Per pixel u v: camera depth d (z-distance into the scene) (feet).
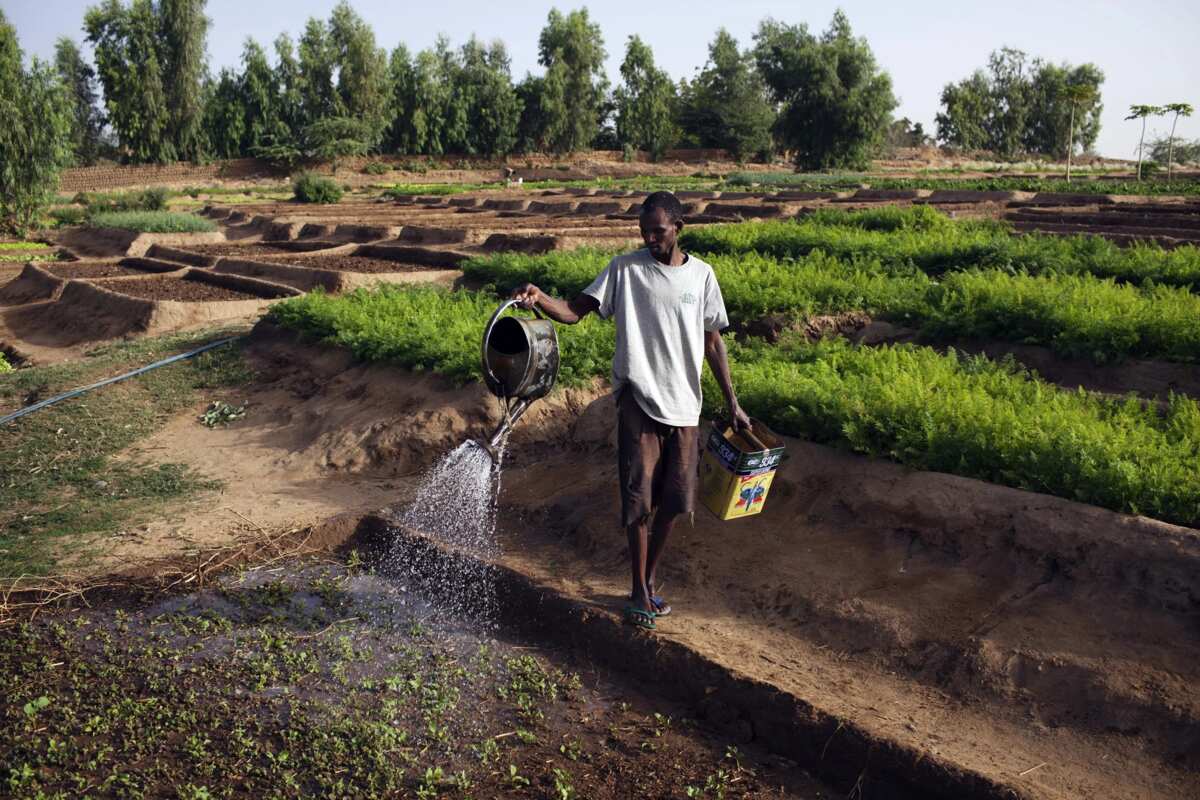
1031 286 29.78
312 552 19.80
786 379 21.27
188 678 14.70
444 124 230.07
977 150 290.35
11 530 20.86
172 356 34.35
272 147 206.08
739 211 76.38
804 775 12.55
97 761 12.41
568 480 21.43
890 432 17.92
